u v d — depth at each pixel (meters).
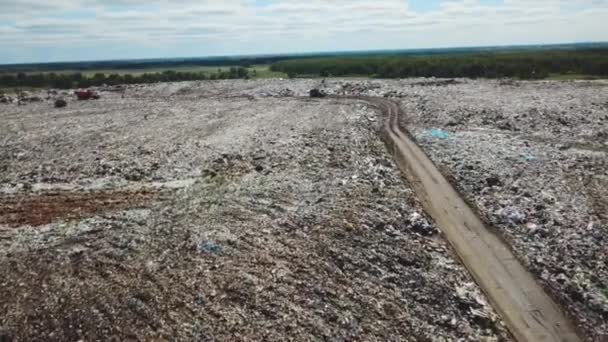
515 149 35.66
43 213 26.30
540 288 18.03
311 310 16.50
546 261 19.59
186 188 29.92
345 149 37.66
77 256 20.83
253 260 19.83
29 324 16.28
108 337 15.51
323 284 18.02
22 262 20.44
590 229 21.77
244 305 16.86
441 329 15.73
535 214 23.83
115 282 18.59
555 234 21.61
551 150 35.03
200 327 15.78
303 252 20.38
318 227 22.64
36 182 32.59
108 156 38.44
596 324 15.95
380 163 33.94
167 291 17.84
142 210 26.16
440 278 18.55
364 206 25.20
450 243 21.72
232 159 36.34
